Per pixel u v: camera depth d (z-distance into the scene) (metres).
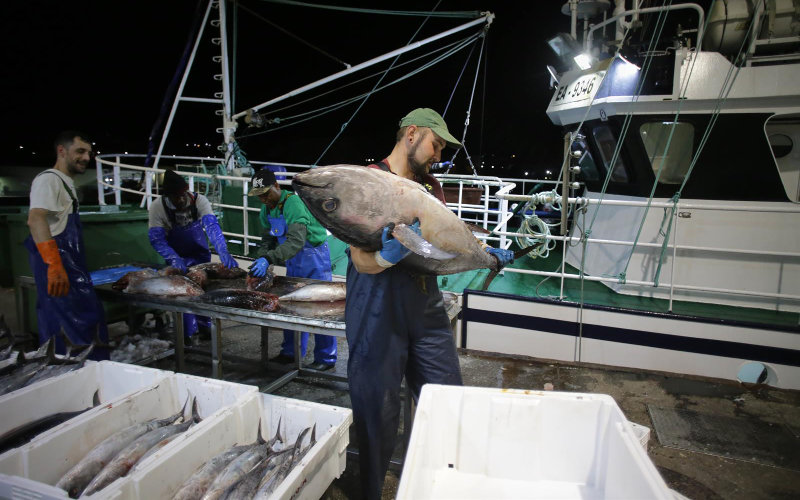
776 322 3.64
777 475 2.64
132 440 2.23
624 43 4.46
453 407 1.71
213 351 3.43
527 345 4.23
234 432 2.32
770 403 3.34
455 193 6.38
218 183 6.89
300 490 1.90
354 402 2.31
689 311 3.94
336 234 1.96
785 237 3.92
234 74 7.30
